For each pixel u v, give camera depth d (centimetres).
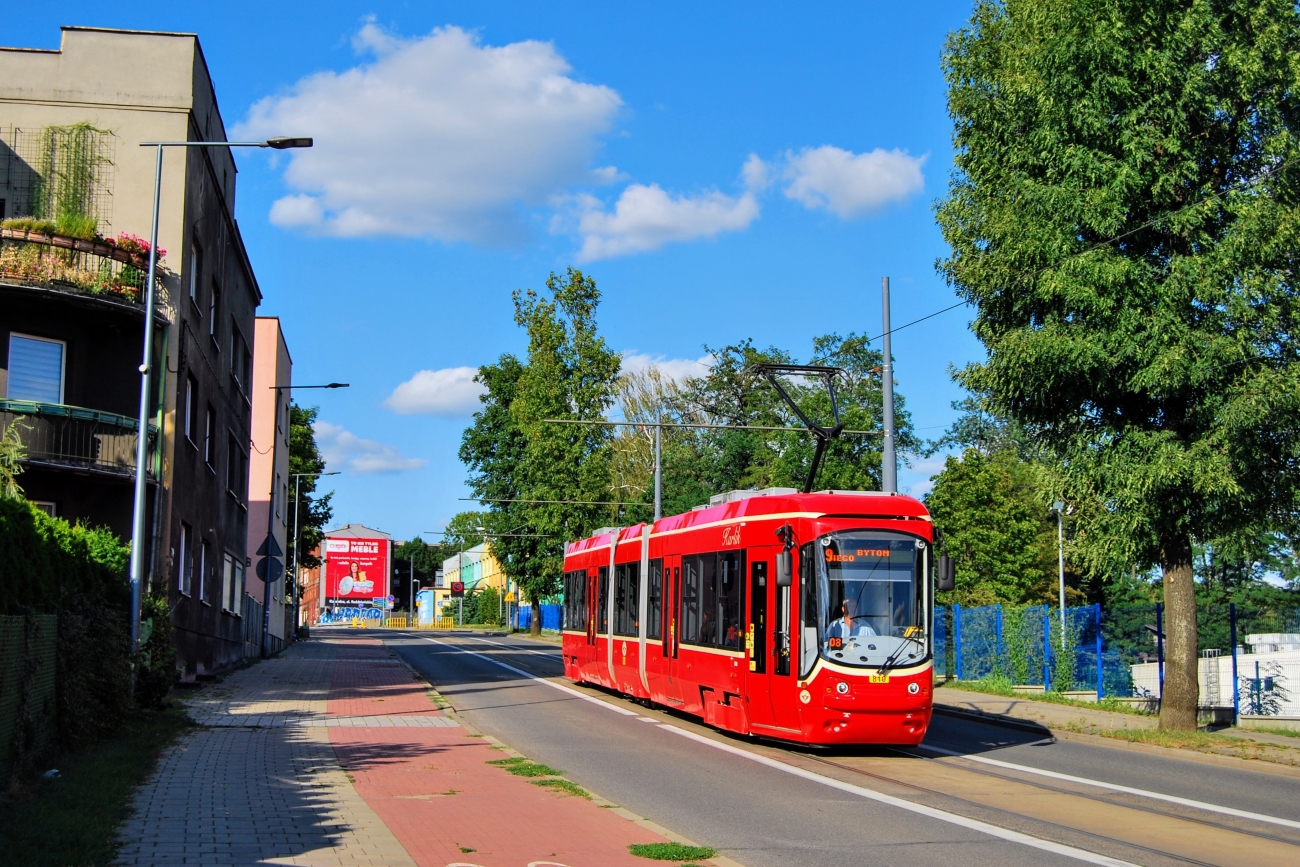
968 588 4431
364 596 12294
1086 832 1048
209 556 3050
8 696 1085
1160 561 2000
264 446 4784
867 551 1589
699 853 879
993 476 4584
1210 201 1825
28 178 2436
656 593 2209
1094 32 1842
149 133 2505
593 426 6091
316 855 854
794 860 912
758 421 6594
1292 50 1848
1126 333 1839
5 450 1822
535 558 6150
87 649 1445
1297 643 2442
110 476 2220
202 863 816
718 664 1811
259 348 4856
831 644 1551
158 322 2373
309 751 1515
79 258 2267
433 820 1020
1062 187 1886
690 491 6353
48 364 2316
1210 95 1842
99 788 1093
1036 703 2559
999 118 2038
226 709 2105
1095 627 2672
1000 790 1311
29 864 753
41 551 1367
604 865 845
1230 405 1755
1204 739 1825
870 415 4462
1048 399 2033
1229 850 973
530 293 6153
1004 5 2128
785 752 1648
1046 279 1891
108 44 2511
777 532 1652
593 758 1563
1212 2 1872
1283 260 1828
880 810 1159
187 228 2541
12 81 2464
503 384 7350
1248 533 1977
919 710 1545
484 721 2059
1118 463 1883
